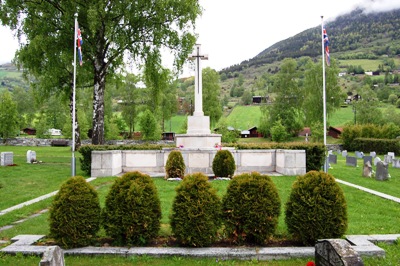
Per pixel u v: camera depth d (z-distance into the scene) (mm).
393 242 7184
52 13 23656
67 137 52562
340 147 49406
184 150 17469
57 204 6941
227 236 7160
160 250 6668
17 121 50312
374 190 14406
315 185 7121
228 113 104625
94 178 16297
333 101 59656
